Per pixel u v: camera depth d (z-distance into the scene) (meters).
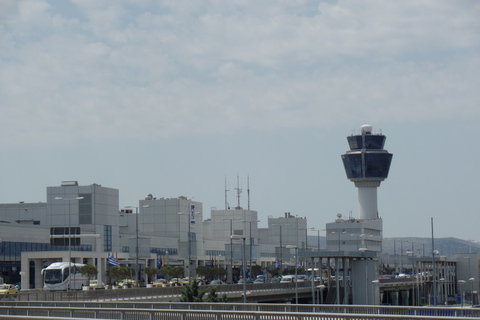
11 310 87.44
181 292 143.12
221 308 93.25
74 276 187.75
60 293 134.00
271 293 196.38
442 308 78.88
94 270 198.62
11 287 174.00
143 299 139.62
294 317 67.00
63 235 199.75
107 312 78.44
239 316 69.50
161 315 73.94
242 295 176.75
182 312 72.25
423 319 60.06
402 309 86.44
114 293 135.62
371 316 62.94
